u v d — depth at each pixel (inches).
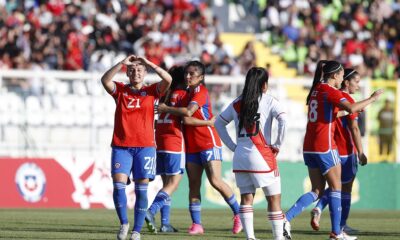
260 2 3882.9
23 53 3134.8
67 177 2461.9
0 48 3110.2
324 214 2370.8
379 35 3900.1
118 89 1295.5
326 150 1375.5
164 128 1572.3
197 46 3420.3
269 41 3732.8
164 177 1592.0
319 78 1417.3
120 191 1285.7
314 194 1448.1
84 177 2480.3
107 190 2498.8
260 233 1604.3
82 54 3176.7
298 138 2832.2
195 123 1558.8
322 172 1391.5
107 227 1681.8
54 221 1838.1
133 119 1288.1
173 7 3567.9
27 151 2628.0
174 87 1577.3
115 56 3233.3
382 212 2527.1
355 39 3791.8
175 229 1619.1
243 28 3814.0
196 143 1579.7
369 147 2849.4
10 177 2409.0
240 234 1572.3
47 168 2448.3
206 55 3297.2
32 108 2637.8
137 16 3398.1
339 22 3838.6
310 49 3624.5
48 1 3331.7
